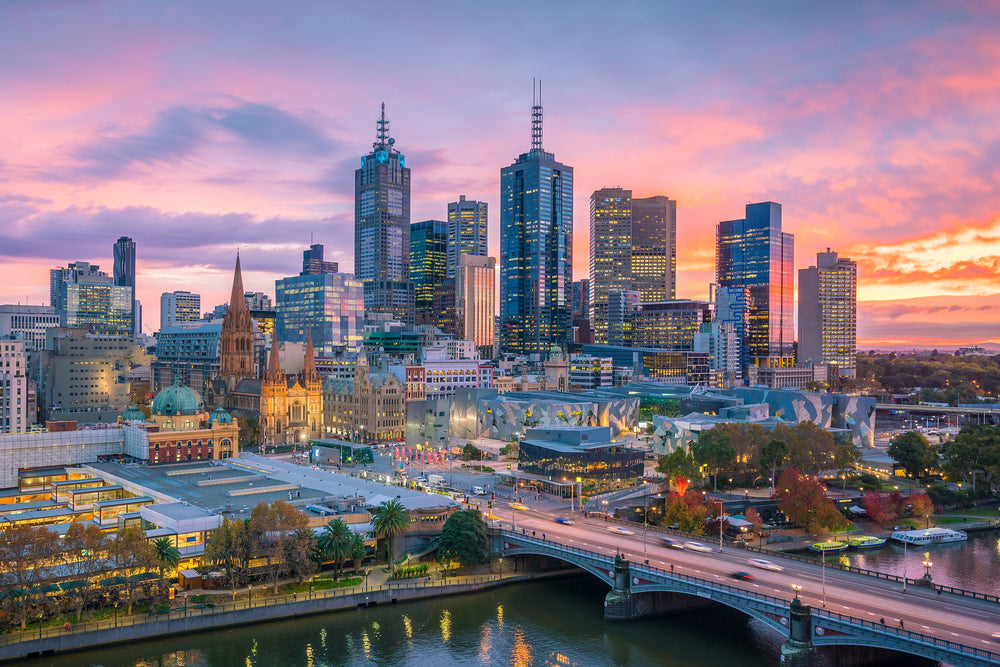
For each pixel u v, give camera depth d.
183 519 164.62
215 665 132.88
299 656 136.75
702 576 146.25
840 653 126.69
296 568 160.88
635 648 140.50
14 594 135.38
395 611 157.50
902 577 155.12
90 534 144.38
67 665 130.88
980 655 106.56
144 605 149.12
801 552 194.88
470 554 174.88
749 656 137.25
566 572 182.12
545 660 135.38
